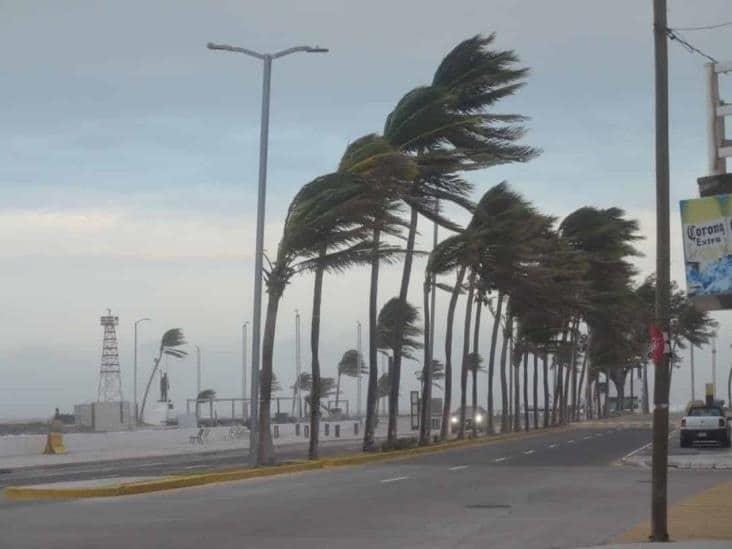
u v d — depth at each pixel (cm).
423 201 4656
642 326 10744
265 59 3431
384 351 8812
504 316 7725
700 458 3766
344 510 2167
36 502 2416
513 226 5581
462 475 3156
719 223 1619
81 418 8119
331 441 6575
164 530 1842
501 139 4844
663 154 1642
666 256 1627
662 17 1658
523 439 6247
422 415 5206
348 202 3441
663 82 1652
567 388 10100
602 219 8325
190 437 6531
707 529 1748
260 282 3450
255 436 3453
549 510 2139
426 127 4519
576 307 7450
